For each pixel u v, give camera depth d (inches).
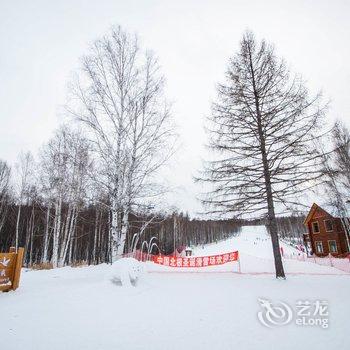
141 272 348.2
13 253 307.3
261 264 806.5
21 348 156.2
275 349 165.9
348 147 756.6
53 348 157.2
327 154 487.8
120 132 437.4
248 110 532.1
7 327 186.4
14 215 1535.4
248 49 577.6
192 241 3681.1
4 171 1336.1
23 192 1085.1
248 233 5177.2
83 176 536.7
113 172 420.2
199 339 177.2
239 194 503.5
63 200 870.4
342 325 212.5
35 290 298.0
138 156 436.8
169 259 633.6
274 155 496.7
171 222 2146.9
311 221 1536.7
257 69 564.1
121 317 213.8
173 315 223.8
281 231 3489.2
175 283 375.9
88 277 410.6
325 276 502.3
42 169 860.6
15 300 253.1
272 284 392.2
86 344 163.3
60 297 263.0
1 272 292.2
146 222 459.2
